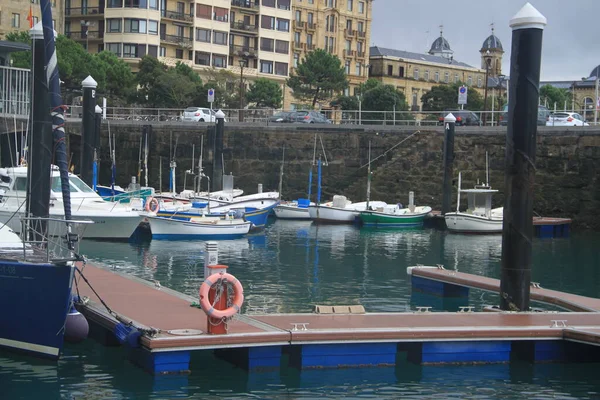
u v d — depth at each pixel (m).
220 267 15.59
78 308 17.72
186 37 102.06
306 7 120.06
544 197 47.22
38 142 19.88
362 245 37.22
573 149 46.53
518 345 17.33
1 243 17.80
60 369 15.48
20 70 33.69
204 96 85.75
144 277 26.05
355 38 127.56
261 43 109.56
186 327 15.60
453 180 50.59
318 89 103.00
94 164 47.19
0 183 32.91
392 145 53.50
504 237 19.05
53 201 33.75
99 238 35.06
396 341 15.98
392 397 14.59
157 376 14.80
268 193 48.59
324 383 15.14
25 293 15.53
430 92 111.88
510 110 18.77
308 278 27.22
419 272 24.77
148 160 59.12
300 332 15.43
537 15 18.31
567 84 156.12
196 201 43.84
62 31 97.25
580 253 36.50
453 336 16.23
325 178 55.09
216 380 15.03
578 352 17.09
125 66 85.56
